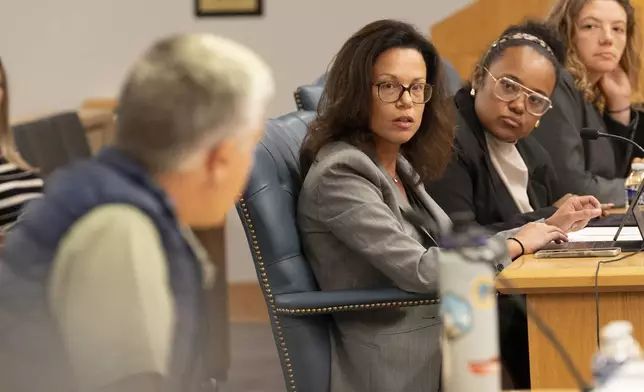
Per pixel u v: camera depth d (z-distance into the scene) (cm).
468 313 216
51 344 212
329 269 409
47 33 942
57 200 219
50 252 215
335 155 408
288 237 409
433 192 492
